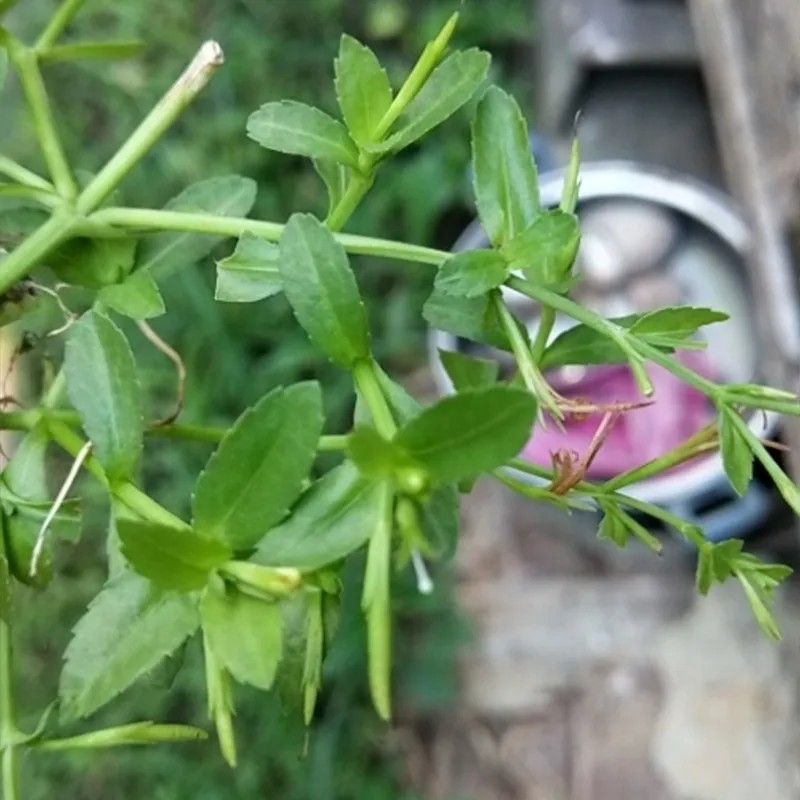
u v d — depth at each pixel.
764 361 0.21
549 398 0.10
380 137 0.11
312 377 0.32
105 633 0.10
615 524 0.11
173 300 0.32
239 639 0.09
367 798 0.31
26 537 0.11
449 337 0.29
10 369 0.14
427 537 0.10
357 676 0.31
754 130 0.21
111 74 0.35
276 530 0.09
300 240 0.10
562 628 0.33
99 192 0.12
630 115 0.33
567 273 0.11
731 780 0.31
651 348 0.10
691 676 0.32
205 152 0.34
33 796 0.30
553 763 0.32
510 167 0.11
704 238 0.30
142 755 0.30
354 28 0.36
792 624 0.31
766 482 0.27
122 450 0.10
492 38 0.36
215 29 0.36
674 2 0.31
